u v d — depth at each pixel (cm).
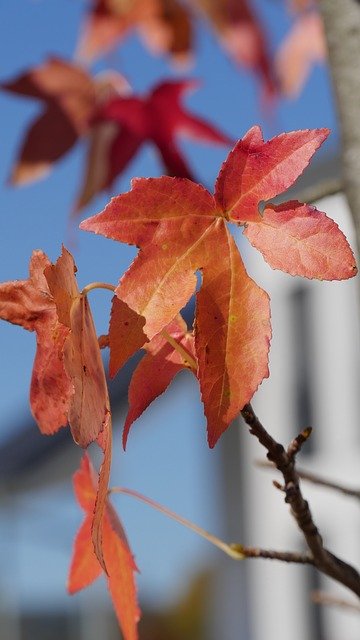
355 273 86
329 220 87
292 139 88
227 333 87
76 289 86
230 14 183
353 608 112
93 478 99
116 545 97
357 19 114
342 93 114
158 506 100
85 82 148
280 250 87
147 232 87
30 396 90
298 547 487
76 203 147
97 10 181
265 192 88
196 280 87
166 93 138
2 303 89
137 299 86
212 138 138
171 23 182
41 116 149
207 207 88
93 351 86
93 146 146
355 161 112
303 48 194
